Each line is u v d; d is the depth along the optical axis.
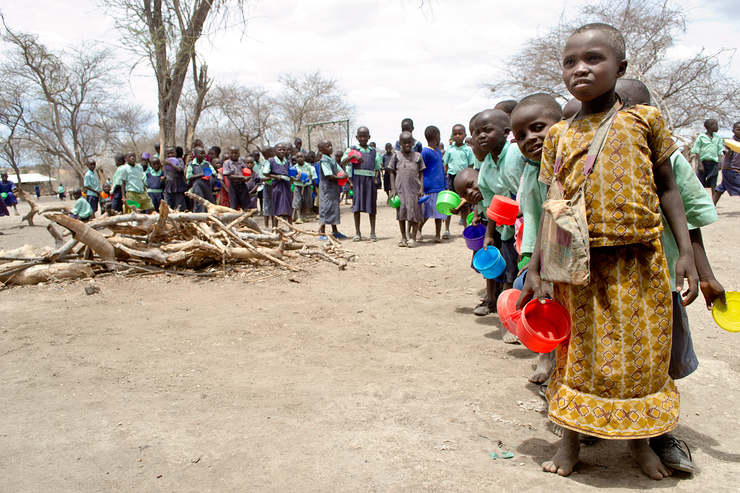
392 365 3.90
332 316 5.11
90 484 2.42
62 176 69.62
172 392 3.45
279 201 11.84
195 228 7.21
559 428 2.86
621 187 2.22
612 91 2.34
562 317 2.48
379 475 2.44
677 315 2.59
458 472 2.46
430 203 9.67
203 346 4.32
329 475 2.45
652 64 21.45
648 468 2.41
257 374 3.75
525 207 3.39
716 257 6.92
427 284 6.45
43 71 28.27
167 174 13.02
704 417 3.03
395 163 9.14
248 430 2.90
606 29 2.26
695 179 2.52
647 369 2.27
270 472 2.48
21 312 5.31
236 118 41.69
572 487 2.33
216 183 14.08
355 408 3.18
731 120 21.88
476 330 4.71
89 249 6.91
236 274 6.73
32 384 3.61
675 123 22.59
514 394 3.38
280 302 5.57
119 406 3.24
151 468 2.54
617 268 2.26
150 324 4.87
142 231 7.05
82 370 3.85
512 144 4.20
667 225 2.57
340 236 10.60
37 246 11.67
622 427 2.28
